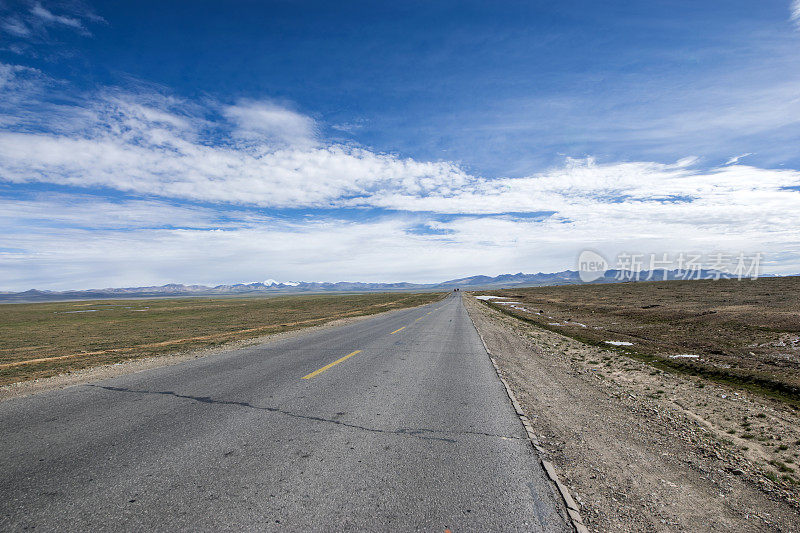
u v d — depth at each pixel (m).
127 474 3.53
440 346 13.17
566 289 97.25
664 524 3.12
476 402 6.37
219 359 10.20
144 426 4.86
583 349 15.14
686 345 16.56
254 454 4.04
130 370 8.80
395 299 90.62
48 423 4.95
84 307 91.62
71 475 3.49
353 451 4.18
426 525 2.86
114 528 2.71
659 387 9.17
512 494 3.39
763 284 56.31
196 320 36.16
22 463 3.73
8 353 15.29
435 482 3.54
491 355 11.66
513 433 4.97
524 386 7.96
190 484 3.36
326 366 9.15
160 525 2.76
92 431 4.66
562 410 6.38
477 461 4.05
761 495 3.81
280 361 9.84
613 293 64.62
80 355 13.06
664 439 5.34
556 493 3.46
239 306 71.88
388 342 13.95
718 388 9.42
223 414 5.40
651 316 27.69
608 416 6.27
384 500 3.19
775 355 13.58
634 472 4.12
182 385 7.14
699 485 3.94
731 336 17.80
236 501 3.10
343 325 22.19
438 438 4.68
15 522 2.75
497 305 52.25
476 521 2.95
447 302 60.00
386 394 6.68
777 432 6.06
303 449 4.20
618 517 3.16
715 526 3.16
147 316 47.59
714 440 5.45
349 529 2.76
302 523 2.82
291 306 65.44
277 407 5.77
